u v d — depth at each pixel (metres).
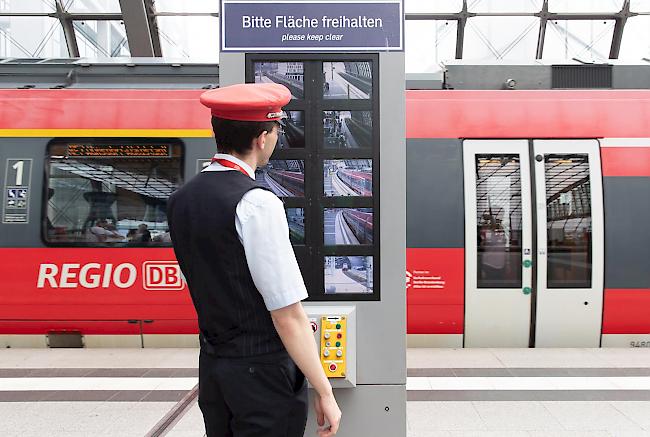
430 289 4.84
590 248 4.86
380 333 1.93
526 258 4.86
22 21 8.36
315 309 1.89
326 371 1.86
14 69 5.18
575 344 4.90
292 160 1.92
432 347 4.89
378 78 1.91
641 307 4.84
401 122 1.92
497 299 4.85
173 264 4.84
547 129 4.90
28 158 4.92
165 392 3.80
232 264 1.26
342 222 1.93
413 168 4.88
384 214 1.92
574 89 5.10
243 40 1.91
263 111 1.38
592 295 4.85
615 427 3.13
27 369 4.31
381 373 1.93
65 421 3.29
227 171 1.35
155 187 4.91
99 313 4.86
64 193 4.91
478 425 3.17
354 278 1.93
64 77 5.16
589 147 4.88
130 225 4.88
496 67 5.23
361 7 1.91
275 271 1.22
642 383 3.90
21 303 4.86
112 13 8.41
